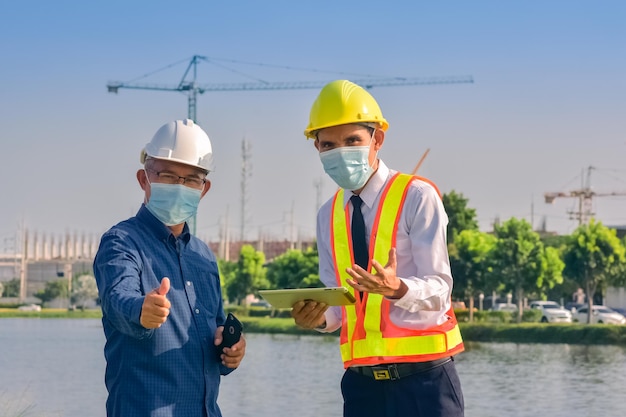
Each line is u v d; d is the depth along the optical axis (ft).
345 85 14.80
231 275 230.68
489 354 100.01
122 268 12.51
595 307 150.82
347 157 14.49
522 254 141.08
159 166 13.20
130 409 12.54
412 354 14.51
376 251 14.73
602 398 58.54
